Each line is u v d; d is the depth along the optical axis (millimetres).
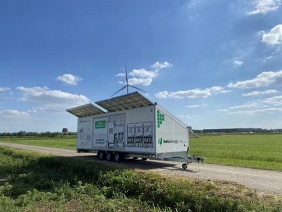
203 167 16031
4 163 18734
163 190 8570
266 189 9617
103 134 20438
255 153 26734
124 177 10484
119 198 9164
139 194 9195
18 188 10711
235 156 23781
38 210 7926
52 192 10289
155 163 18125
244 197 7234
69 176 13023
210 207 7137
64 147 38406
